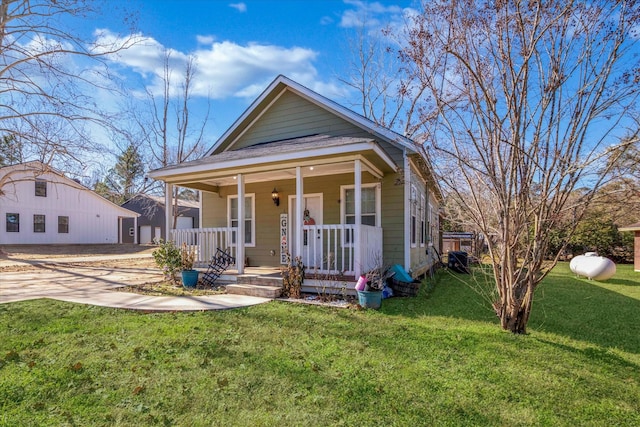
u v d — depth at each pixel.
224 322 5.06
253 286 7.22
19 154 14.68
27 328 4.72
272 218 10.26
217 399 2.91
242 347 4.05
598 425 2.67
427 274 11.81
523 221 4.62
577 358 3.96
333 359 3.76
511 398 3.03
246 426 2.55
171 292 7.47
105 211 26.47
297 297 6.84
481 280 10.65
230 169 8.07
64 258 17.44
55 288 8.12
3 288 8.16
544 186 4.44
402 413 2.75
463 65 4.78
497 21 4.49
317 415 2.70
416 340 4.38
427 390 3.12
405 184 8.55
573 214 4.51
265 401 2.89
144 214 30.58
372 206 8.92
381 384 3.20
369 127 8.87
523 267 4.79
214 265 8.32
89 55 11.38
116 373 3.36
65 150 11.82
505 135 4.61
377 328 4.88
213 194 11.35
